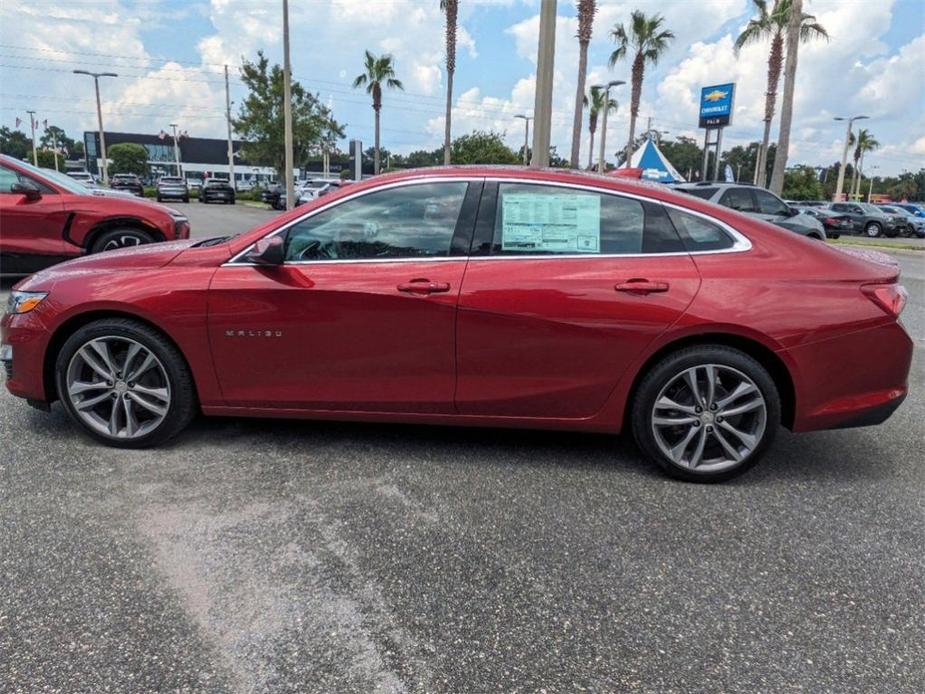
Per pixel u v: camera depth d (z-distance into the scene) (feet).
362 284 11.31
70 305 11.87
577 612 8.11
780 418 11.51
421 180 11.68
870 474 12.20
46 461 11.80
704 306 10.94
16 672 6.92
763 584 8.75
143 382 12.20
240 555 9.08
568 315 11.10
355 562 9.01
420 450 12.71
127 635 7.50
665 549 9.52
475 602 8.24
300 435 13.24
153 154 328.90
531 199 11.46
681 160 307.58
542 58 31.91
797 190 267.80
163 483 11.09
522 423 11.78
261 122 141.28
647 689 6.93
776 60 114.21
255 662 7.15
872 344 11.10
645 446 11.60
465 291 11.19
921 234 105.09
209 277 11.65
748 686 6.99
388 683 6.91
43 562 8.79
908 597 8.54
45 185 25.39
